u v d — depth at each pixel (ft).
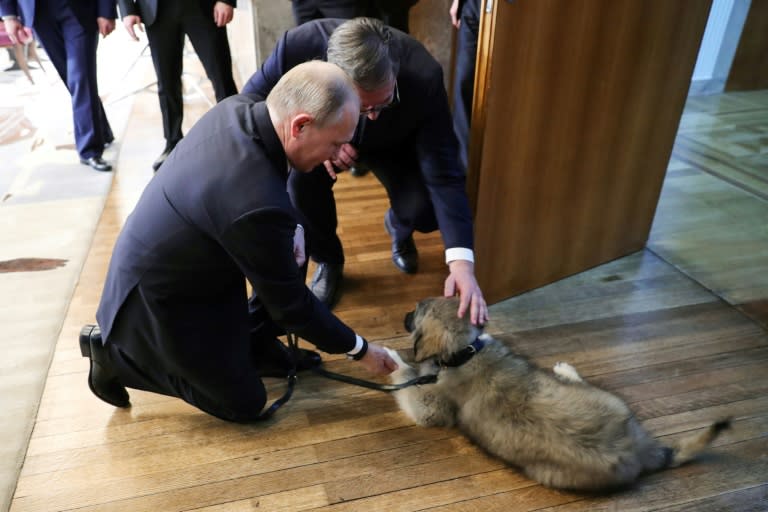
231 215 3.66
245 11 13.24
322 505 4.65
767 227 9.31
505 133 6.08
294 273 4.03
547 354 6.41
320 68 3.68
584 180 7.17
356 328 6.82
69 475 4.82
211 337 4.55
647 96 7.05
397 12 9.65
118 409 5.52
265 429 5.35
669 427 5.45
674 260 8.38
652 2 6.31
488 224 6.57
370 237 8.75
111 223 8.84
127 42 21.91
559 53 5.94
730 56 12.58
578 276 7.94
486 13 5.39
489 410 4.80
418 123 5.90
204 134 3.99
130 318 4.45
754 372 6.18
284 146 3.83
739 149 11.71
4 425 5.26
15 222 8.70
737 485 4.83
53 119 13.23
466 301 5.22
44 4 9.29
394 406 5.67
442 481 4.88
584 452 4.36
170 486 4.76
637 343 6.62
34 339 6.36
